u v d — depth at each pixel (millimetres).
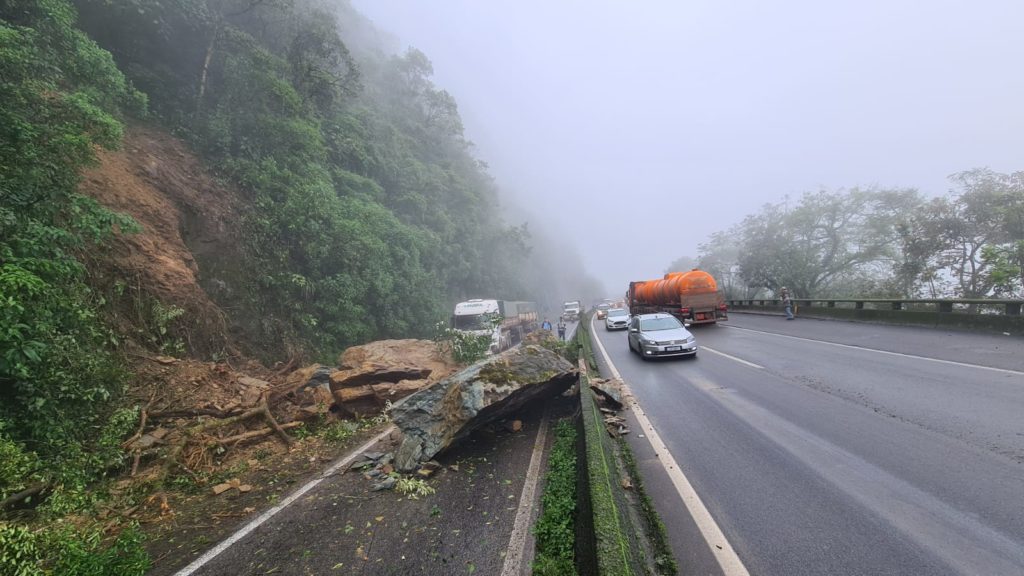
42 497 4918
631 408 7785
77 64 9500
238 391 8523
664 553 3369
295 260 16875
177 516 4996
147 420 6887
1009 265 16203
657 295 25359
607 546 2848
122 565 3475
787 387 8312
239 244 14555
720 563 3227
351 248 18328
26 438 5480
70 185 7371
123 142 12539
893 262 27953
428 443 5934
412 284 22562
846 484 4258
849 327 16625
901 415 6070
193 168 14828
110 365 7176
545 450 6152
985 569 2906
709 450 5484
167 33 16703
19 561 3119
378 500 5055
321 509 4941
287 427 7828
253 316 13719
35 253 6277
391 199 31219
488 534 4078
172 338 9805
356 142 26703
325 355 15820
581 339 16016
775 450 5285
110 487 5445
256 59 17594
